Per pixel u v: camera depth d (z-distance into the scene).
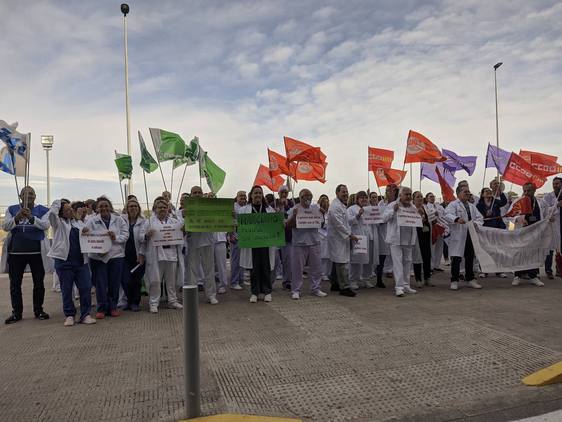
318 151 8.79
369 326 6.12
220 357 4.98
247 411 3.70
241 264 8.20
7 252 7.07
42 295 7.17
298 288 8.24
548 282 9.40
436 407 3.74
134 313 7.42
